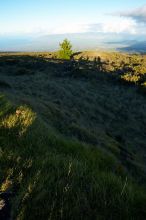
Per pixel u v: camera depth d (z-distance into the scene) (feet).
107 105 115.75
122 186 12.79
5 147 15.51
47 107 65.82
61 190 11.30
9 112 23.65
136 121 103.40
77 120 70.49
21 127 19.90
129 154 52.65
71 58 286.05
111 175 14.74
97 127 82.07
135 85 159.33
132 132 90.27
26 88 114.42
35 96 101.76
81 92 128.88
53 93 116.88
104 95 133.59
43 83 133.08
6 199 10.18
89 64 222.89
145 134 91.56
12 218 9.33
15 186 11.33
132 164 41.06
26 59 220.84
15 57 238.48
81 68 186.29
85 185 12.16
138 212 10.92
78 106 103.65
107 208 10.60
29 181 11.54
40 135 20.39
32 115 25.18
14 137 17.88
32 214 9.70
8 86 105.81
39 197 10.45
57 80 151.43
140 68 217.15
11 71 172.04
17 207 9.74
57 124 48.29
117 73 191.21
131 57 337.52
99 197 11.20
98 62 252.01
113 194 11.59
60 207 10.09
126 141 76.33
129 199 11.46
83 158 18.28
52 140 20.10
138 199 11.90
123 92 145.28
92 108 105.60
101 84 160.04
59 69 189.37
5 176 11.79
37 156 15.05
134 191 13.08
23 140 17.51
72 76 171.53
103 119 97.04
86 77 170.81
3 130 18.62
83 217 9.96
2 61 199.82
